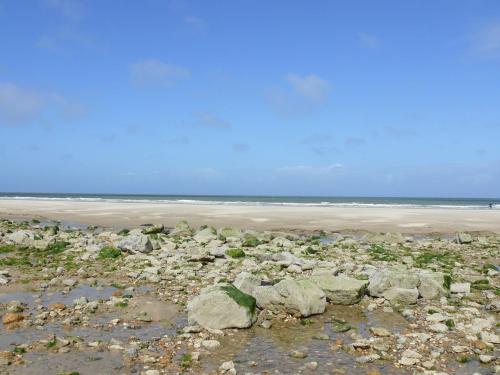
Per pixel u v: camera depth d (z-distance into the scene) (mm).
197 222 43500
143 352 10164
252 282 14367
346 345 10742
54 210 59438
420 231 39094
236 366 9586
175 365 9539
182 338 11094
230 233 30016
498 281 18281
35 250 23984
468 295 15602
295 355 10141
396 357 10117
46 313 12719
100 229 37531
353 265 19984
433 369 9469
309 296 13281
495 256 25875
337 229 39531
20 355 9883
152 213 54156
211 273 18031
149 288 16000
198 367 9477
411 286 14984
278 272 18547
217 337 11305
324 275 15391
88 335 11242
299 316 12945
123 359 9758
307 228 39781
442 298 14820
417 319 12859
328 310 13797
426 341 11031
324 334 11523
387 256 23734
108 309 13430
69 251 23359
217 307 12078
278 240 27422
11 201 92625
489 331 11742
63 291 15477
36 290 15625
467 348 10516
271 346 10797
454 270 20469
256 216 50406
